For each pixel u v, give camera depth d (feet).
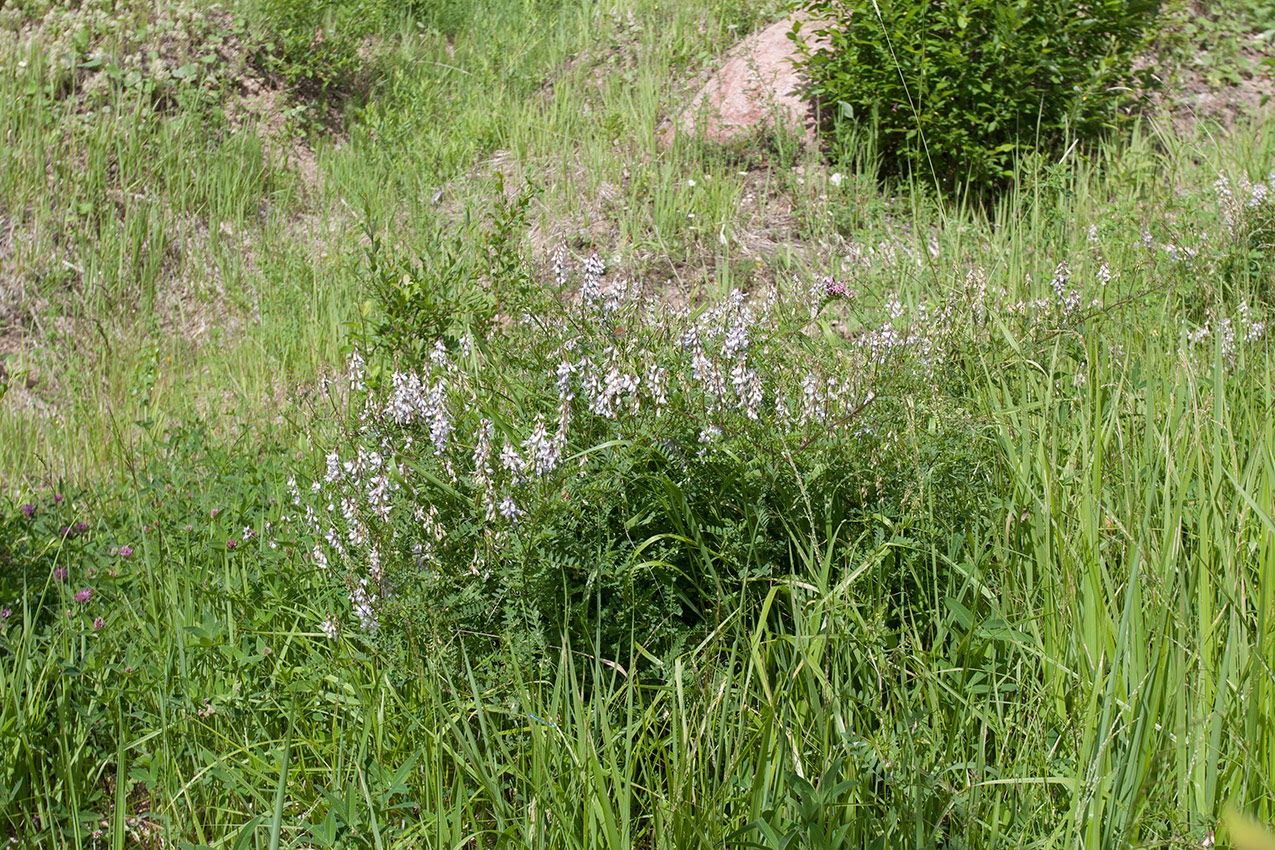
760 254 20.68
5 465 16.72
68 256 22.30
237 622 10.37
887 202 21.80
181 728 8.98
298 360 19.63
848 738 7.50
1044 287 17.42
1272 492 8.87
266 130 27.12
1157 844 6.12
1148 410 10.25
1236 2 29.78
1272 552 7.76
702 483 10.10
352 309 20.59
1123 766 6.75
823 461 10.00
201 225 23.91
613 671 9.10
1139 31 23.09
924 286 17.39
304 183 25.77
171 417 17.84
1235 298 15.65
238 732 9.06
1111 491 9.91
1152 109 25.03
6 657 10.01
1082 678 7.77
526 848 7.06
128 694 9.34
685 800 7.11
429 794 7.82
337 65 28.50
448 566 9.17
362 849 7.48
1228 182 20.01
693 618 9.96
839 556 9.96
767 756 7.08
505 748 8.18
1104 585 8.43
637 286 13.88
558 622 8.92
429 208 23.54
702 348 11.55
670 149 24.17
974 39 21.86
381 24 31.14
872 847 6.48
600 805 6.94
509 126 26.68
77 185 23.35
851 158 22.56
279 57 28.84
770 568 9.41
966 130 21.74
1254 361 12.40
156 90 26.68
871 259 19.44
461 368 13.23
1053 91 22.08
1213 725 6.61
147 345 20.77
